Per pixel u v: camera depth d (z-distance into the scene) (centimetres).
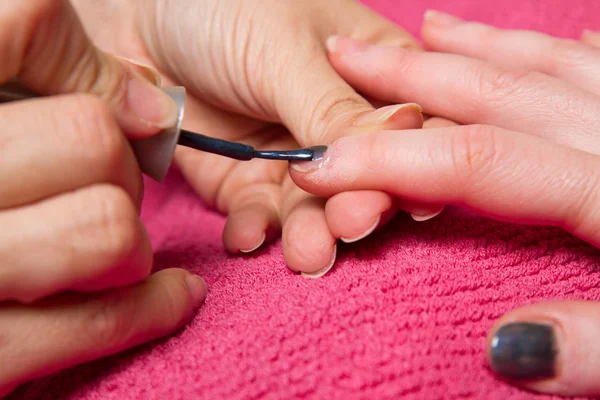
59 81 21
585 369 21
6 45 20
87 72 21
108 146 20
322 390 21
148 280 23
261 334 22
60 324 22
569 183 23
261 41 27
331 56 28
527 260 24
